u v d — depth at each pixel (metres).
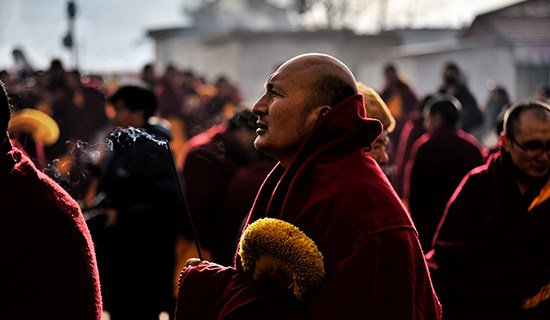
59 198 3.26
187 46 46.78
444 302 5.18
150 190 7.02
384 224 3.33
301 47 37.25
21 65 19.17
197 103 23.67
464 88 17.61
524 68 31.41
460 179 8.60
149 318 7.18
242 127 7.77
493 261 5.09
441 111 8.72
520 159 5.07
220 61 40.09
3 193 3.18
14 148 3.33
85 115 16.20
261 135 3.63
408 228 3.39
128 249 7.03
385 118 4.87
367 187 3.39
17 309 3.13
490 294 5.07
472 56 31.36
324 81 3.54
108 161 7.11
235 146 7.96
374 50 37.78
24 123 6.92
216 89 21.12
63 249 3.20
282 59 37.22
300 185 3.46
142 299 7.13
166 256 7.15
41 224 3.18
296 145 3.58
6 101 3.26
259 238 3.38
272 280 3.42
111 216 6.98
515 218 5.08
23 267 3.15
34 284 3.14
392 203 3.40
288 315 3.35
